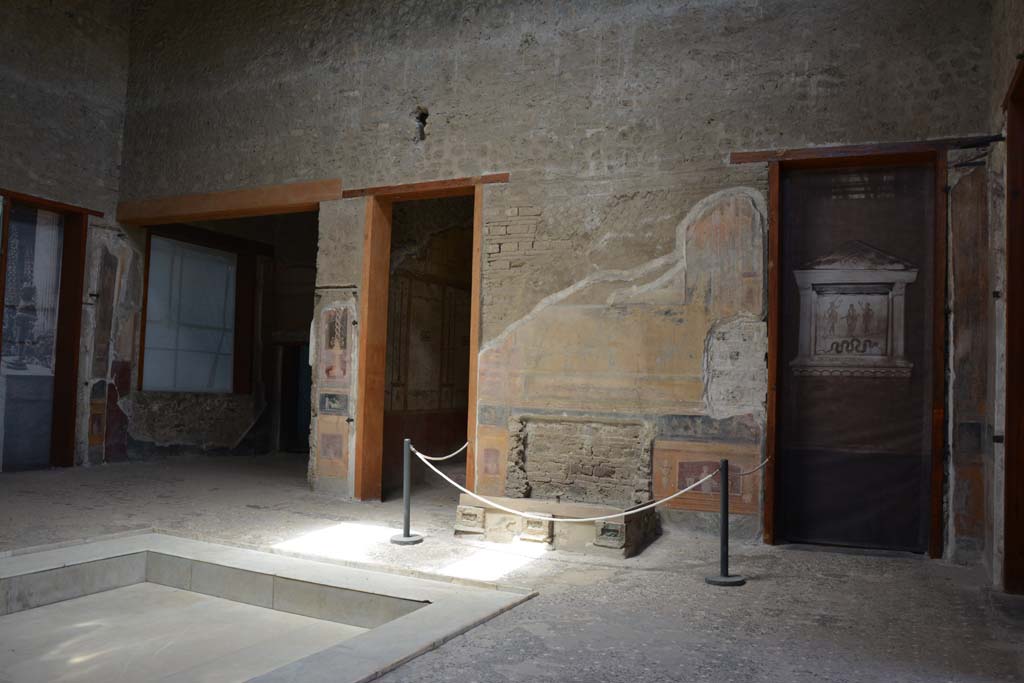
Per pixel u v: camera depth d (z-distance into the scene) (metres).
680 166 7.39
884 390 6.89
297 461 12.05
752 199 7.13
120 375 10.93
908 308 6.88
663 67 7.52
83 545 6.41
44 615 5.56
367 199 8.88
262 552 6.36
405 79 8.73
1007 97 5.53
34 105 9.88
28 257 10.06
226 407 12.45
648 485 7.26
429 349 11.33
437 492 9.51
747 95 7.21
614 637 4.36
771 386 6.98
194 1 10.37
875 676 3.80
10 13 9.64
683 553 6.49
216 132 9.99
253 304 12.95
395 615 5.21
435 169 8.47
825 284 7.09
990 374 6.07
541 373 7.77
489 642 4.27
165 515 7.46
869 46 6.86
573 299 7.69
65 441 10.29
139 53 10.80
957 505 6.37
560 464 7.70
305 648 5.02
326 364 9.02
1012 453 5.34
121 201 10.75
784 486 7.08
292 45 9.52
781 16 7.15
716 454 7.09
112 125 10.73
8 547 6.06
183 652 4.96
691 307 7.27
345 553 6.21
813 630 4.53
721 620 4.69
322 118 9.23
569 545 6.43
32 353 10.13
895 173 6.97
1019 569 5.29
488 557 6.18
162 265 11.55
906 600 5.22
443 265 11.70
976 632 4.54
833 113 6.93
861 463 6.91
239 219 12.66
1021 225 5.43
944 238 6.55
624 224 7.55
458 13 8.48
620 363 7.47
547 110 7.95
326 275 9.08
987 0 6.55
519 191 7.99
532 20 8.10
